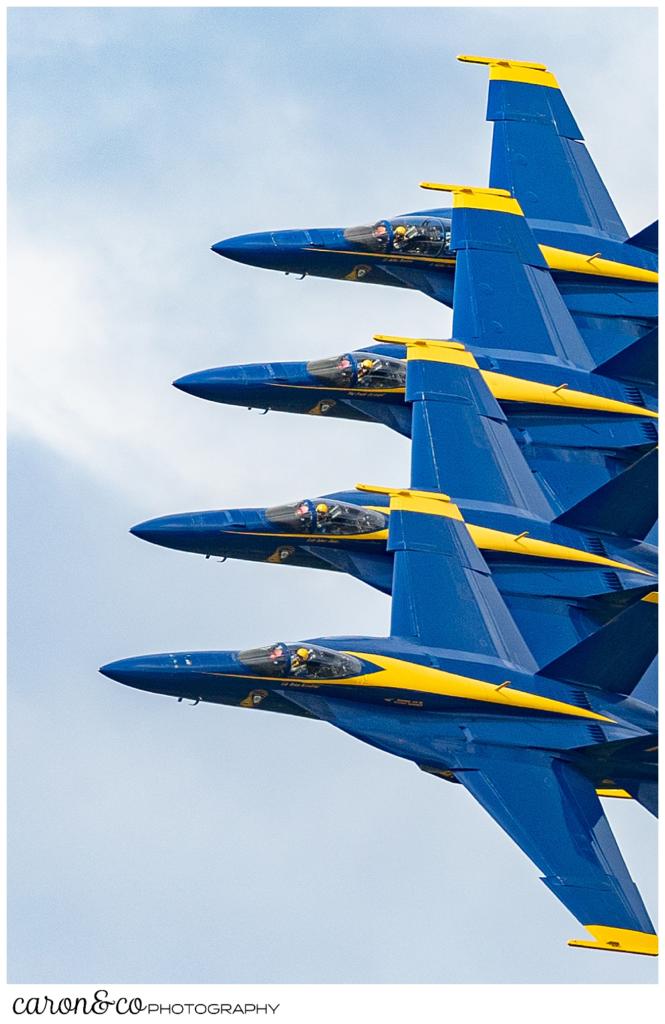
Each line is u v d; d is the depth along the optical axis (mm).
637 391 195500
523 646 169875
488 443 184500
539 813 161500
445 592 169375
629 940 153750
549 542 180875
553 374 193500
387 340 189000
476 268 198250
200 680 162375
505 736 165250
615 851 161000
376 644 165750
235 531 183375
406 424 197375
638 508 181500
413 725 164375
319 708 163750
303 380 196125
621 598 178750
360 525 184125
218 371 197000
